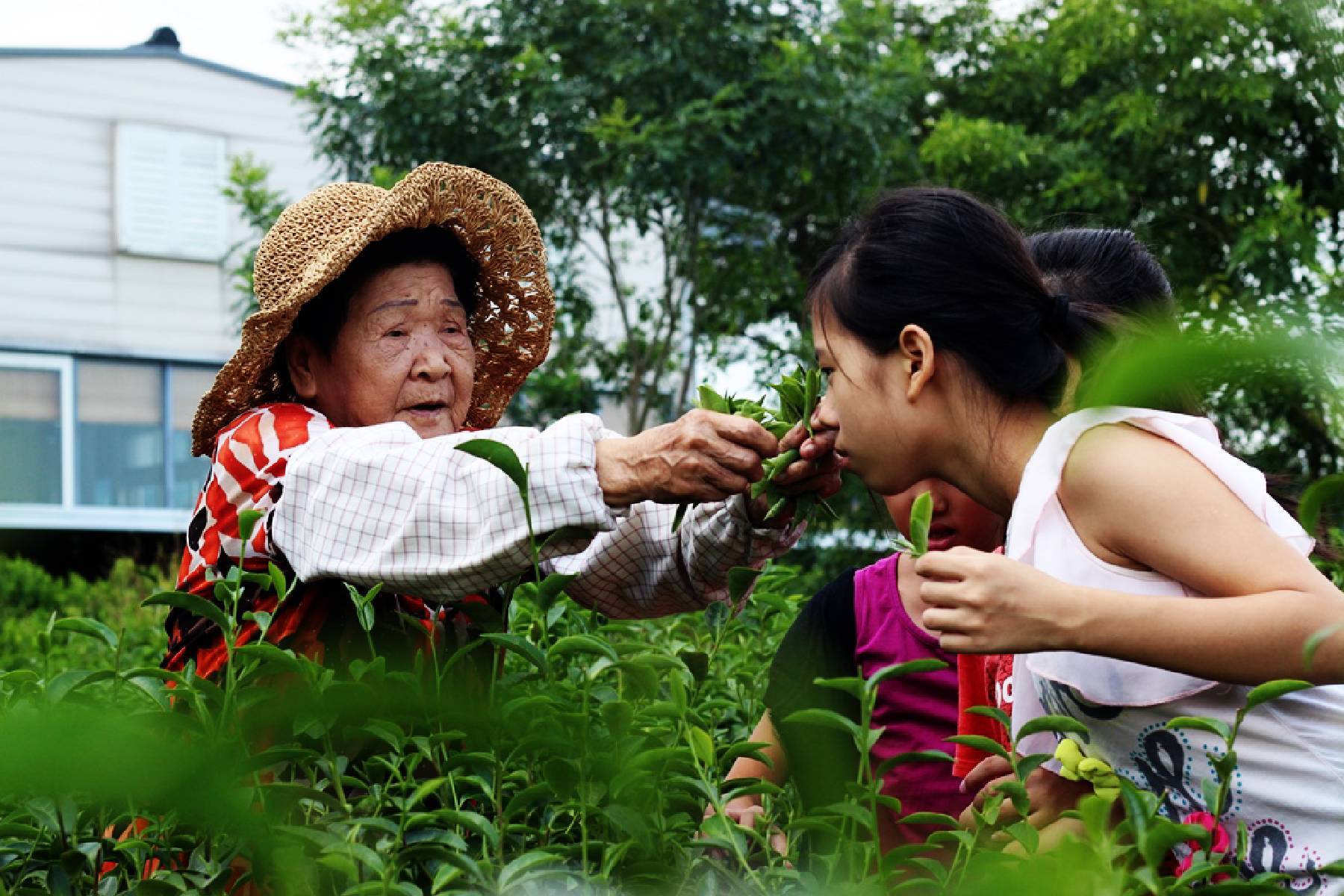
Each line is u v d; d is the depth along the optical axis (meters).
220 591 1.39
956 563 1.28
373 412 1.97
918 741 1.92
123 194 12.61
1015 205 9.52
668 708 1.28
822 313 1.63
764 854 1.48
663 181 8.35
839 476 1.73
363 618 1.43
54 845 1.26
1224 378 0.66
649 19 8.67
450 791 1.31
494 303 2.29
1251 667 1.25
